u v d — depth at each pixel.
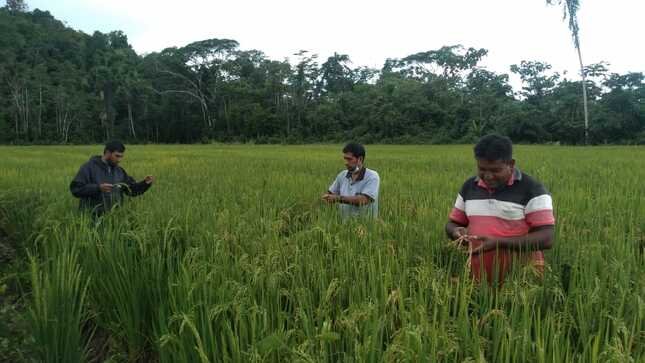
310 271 3.85
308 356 2.60
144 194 7.75
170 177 12.32
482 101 56.00
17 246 6.93
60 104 69.94
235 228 5.05
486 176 3.59
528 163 17.17
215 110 73.00
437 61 69.06
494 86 60.94
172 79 72.25
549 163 16.75
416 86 62.91
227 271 3.86
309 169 15.26
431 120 58.44
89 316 4.32
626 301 3.10
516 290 3.04
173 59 71.75
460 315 2.84
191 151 32.03
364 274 3.55
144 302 4.03
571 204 6.99
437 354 2.57
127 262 4.34
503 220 3.68
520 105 54.47
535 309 3.23
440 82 63.34
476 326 2.66
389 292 3.43
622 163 17.05
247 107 67.75
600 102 50.94
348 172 6.29
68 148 41.56
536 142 50.47
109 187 6.42
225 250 4.37
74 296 3.86
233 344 2.87
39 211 7.54
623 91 48.78
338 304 3.34
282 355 2.90
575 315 3.18
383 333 3.04
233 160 20.30
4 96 69.69
